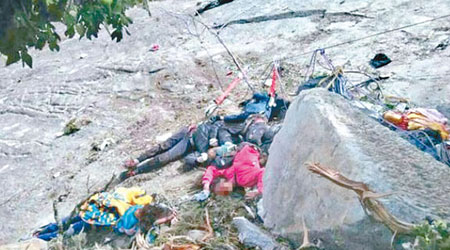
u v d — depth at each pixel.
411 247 2.79
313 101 4.07
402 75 6.94
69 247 4.71
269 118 6.16
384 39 7.89
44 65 9.16
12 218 5.70
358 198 3.20
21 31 2.80
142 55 8.89
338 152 3.57
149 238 4.50
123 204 4.89
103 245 4.67
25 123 7.54
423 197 3.13
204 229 4.46
